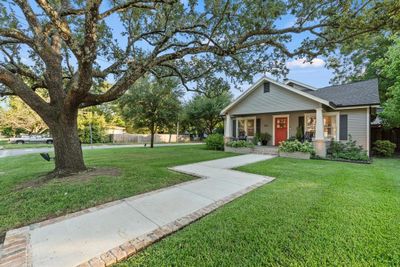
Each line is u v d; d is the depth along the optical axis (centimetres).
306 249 224
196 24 519
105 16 409
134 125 1745
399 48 891
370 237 247
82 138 2453
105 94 527
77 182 465
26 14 468
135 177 527
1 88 580
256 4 449
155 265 201
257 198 382
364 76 1734
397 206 339
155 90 1540
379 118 1216
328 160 886
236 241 240
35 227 275
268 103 1203
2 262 203
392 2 378
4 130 3042
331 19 450
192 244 236
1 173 655
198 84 773
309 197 386
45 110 530
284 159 913
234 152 1234
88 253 218
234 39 521
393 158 1001
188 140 3256
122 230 267
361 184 479
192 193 420
